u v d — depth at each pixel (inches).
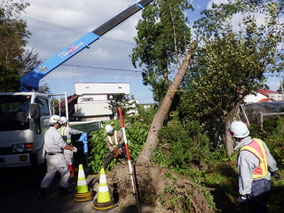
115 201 207.6
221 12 354.6
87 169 336.5
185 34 548.4
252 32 330.0
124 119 383.2
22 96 275.7
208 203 182.9
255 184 124.9
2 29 893.8
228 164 297.9
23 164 253.8
